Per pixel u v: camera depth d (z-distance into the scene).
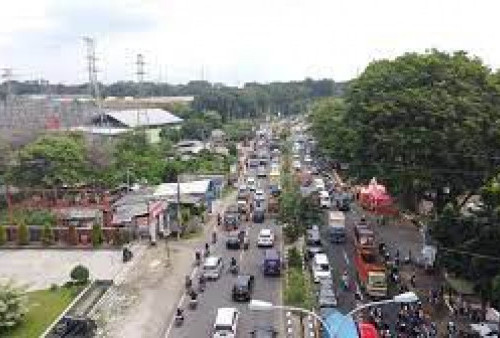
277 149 156.62
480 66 65.25
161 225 72.31
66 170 86.06
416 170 59.44
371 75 70.62
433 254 59.78
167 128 156.88
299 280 54.12
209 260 59.16
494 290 42.53
